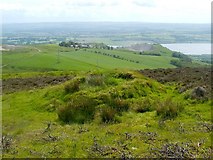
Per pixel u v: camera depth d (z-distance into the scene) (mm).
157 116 16969
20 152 12789
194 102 18859
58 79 35469
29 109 21000
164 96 21094
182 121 15805
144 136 13812
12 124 17844
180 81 26094
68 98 20625
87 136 14242
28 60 182875
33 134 15391
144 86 21547
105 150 12492
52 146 13234
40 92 24641
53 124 17234
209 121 15719
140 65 169500
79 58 180125
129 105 18781
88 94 20094
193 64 158000
